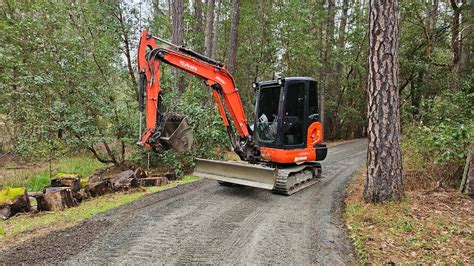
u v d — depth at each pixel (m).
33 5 8.59
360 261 3.42
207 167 6.85
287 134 6.59
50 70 8.21
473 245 3.61
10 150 9.46
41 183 8.02
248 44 17.09
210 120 8.72
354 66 19.17
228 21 17.56
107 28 8.50
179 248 3.78
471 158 5.30
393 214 4.58
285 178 6.07
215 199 5.89
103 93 8.75
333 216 4.96
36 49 8.34
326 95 20.56
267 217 4.90
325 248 3.79
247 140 6.60
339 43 19.02
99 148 9.82
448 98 8.38
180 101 8.67
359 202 5.34
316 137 7.19
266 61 16.33
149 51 5.32
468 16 11.27
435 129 6.38
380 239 3.92
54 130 8.25
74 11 8.55
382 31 4.90
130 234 4.18
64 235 4.13
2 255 3.55
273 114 6.82
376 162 5.11
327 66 19.25
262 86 6.98
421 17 13.60
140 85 5.21
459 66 11.86
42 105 8.17
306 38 16.25
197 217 4.87
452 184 5.88
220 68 6.20
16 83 7.93
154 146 5.24
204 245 3.86
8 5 10.13
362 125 23.59
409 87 19.95
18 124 8.60
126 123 8.89
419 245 3.68
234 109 6.44
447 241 3.74
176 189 6.64
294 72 18.25
